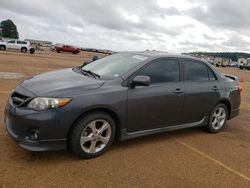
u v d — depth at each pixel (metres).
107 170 4.32
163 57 5.61
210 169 4.73
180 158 5.02
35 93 4.35
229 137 6.46
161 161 4.82
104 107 4.59
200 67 6.25
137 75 5.12
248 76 35.41
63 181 3.91
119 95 4.76
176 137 6.09
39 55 36.25
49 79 4.93
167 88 5.43
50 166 4.27
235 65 89.12
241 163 5.09
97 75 5.20
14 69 16.09
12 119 4.34
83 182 3.94
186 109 5.84
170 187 4.04
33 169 4.14
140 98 5.01
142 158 4.86
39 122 4.14
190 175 4.45
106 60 5.95
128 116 4.94
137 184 4.03
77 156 4.58
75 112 4.32
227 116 6.84
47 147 4.24
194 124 6.15
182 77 5.82
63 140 4.34
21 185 3.72
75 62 28.50
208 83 6.26
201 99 6.05
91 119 4.52
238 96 6.97
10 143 4.89
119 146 5.26
